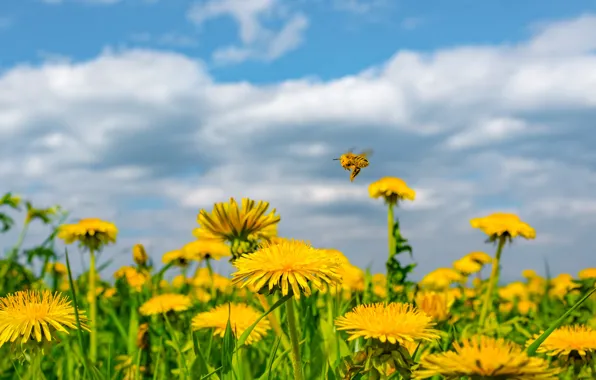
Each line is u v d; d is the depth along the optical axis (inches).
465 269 28.0
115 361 20.2
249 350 19.1
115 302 26.0
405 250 21.3
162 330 21.0
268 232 16.6
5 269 26.0
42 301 13.8
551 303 28.0
